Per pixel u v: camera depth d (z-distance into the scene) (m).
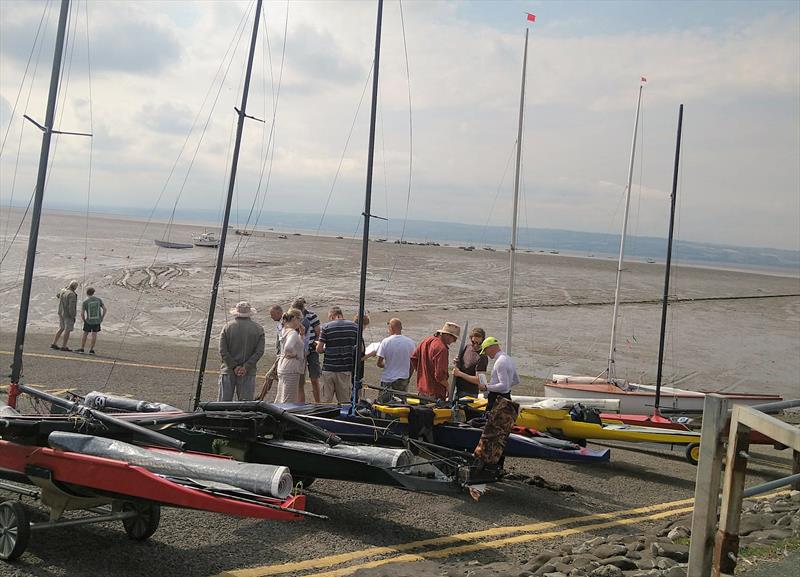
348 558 6.52
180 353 19.28
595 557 6.45
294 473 7.95
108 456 6.46
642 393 15.35
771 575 5.38
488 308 35.84
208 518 7.38
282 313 13.11
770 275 151.75
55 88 9.16
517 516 8.20
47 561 5.97
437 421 9.28
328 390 11.91
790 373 23.50
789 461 11.89
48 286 33.72
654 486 9.94
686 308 44.97
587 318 34.66
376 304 35.03
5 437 6.58
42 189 8.97
